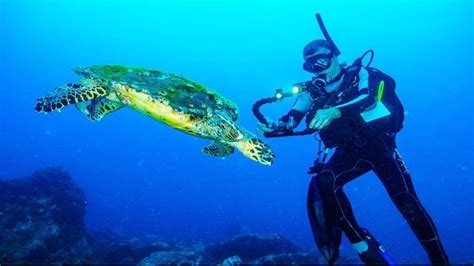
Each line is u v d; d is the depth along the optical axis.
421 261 12.76
